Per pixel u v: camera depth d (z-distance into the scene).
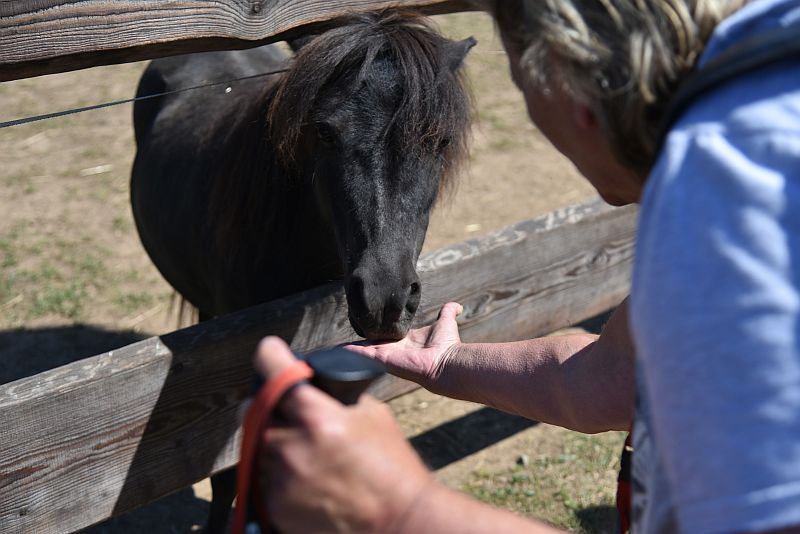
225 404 2.13
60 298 4.22
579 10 0.82
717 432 0.65
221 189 2.52
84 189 5.27
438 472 3.16
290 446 0.73
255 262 2.51
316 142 2.22
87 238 4.77
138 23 1.92
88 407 1.87
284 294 2.54
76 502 1.94
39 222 4.90
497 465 3.21
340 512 0.73
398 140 2.09
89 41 1.86
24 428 1.79
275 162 2.35
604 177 0.95
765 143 0.69
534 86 0.90
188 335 2.04
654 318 0.70
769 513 0.62
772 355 0.64
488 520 0.73
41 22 1.78
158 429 2.02
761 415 0.63
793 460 0.62
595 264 2.92
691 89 0.74
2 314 4.12
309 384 0.76
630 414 1.30
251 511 0.78
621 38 0.79
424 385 1.58
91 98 6.57
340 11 2.36
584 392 1.34
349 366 0.76
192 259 2.98
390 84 2.13
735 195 0.68
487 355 1.50
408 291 2.03
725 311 0.66
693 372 0.67
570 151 0.95
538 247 2.70
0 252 4.58
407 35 2.21
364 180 2.10
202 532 2.87
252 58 3.67
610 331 1.33
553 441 3.35
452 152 2.31
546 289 2.80
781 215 0.67
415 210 2.14
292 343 2.23
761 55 0.71
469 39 2.44
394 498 0.73
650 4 0.77
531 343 1.47
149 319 4.14
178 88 3.51
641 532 0.81
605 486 3.09
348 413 0.75
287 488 0.74
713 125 0.72
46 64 1.83
